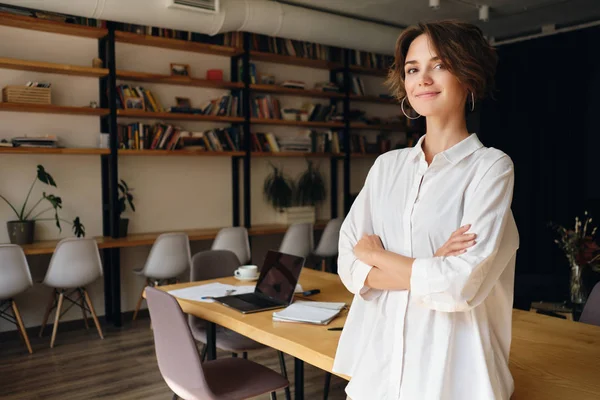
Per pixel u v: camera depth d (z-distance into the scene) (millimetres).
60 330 5059
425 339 1136
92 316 5035
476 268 1057
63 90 5160
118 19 4766
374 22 6664
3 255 4102
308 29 5734
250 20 5375
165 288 2930
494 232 1085
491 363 1128
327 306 2418
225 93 6148
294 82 6363
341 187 7227
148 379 3744
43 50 5055
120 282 5492
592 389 1469
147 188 5723
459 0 5938
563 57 6637
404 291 1185
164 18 4910
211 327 2658
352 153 6992
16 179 4980
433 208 1174
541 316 2305
